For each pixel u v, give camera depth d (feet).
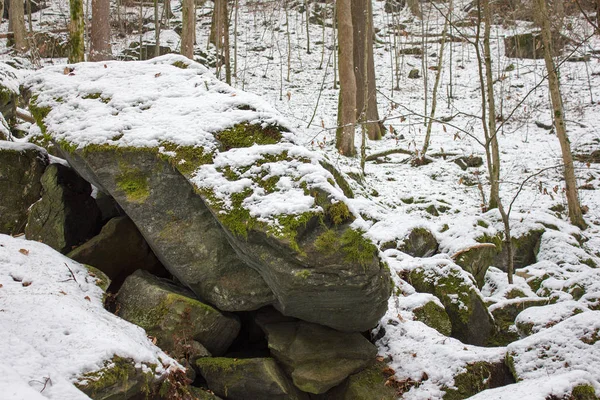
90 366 11.42
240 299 16.08
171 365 13.53
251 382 14.96
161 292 15.96
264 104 17.34
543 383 13.26
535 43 71.20
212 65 70.44
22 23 65.77
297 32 85.66
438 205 36.55
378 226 26.63
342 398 15.35
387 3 90.63
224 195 15.01
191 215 16.47
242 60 74.90
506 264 29.99
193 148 16.01
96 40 44.52
